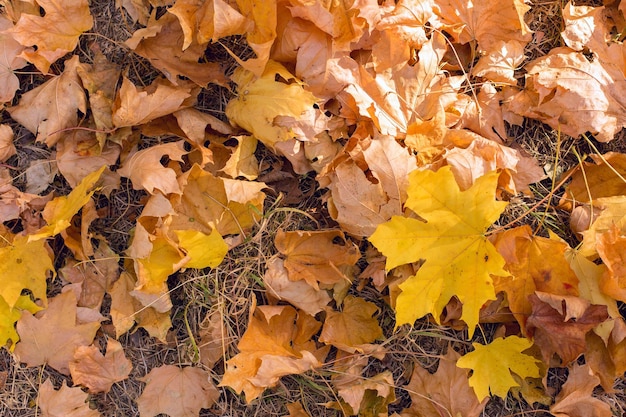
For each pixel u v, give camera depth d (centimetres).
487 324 101
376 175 95
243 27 96
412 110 99
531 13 105
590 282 97
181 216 98
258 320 98
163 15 100
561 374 100
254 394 95
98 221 100
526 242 97
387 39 98
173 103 97
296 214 101
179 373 98
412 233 92
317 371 98
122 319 97
